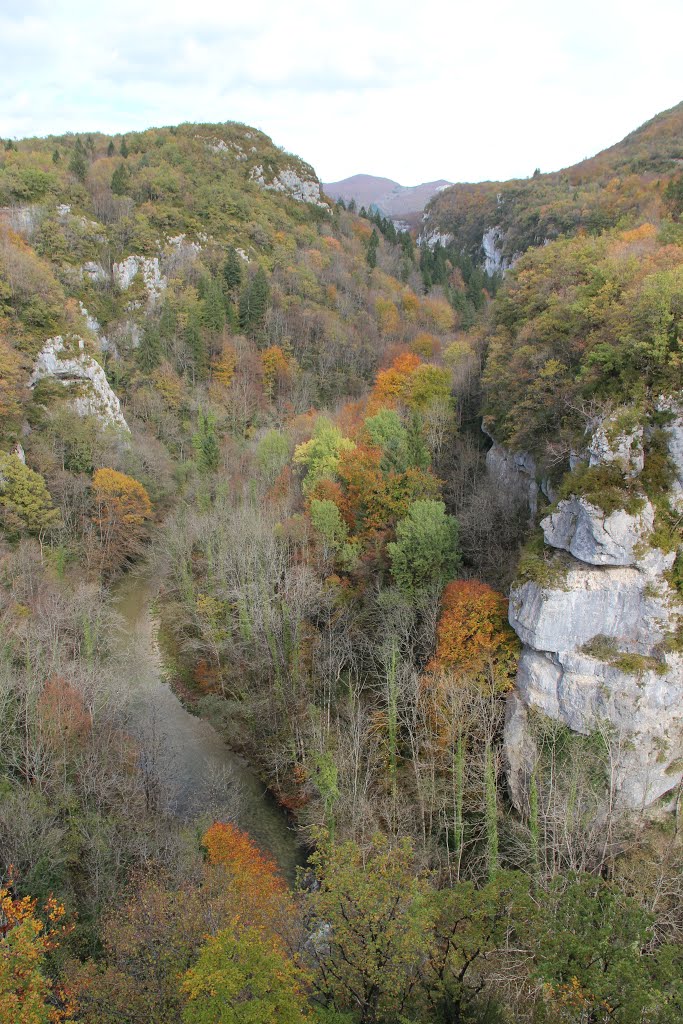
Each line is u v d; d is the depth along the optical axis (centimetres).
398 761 4319
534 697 3903
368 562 5481
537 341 5097
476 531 5041
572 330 4762
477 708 4025
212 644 5394
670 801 3659
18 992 2162
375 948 2248
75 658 4916
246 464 7919
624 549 3622
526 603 3891
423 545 4762
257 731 4906
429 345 10931
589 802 3566
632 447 3744
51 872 3155
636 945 2194
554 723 3831
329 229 15762
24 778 3794
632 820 3594
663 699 3591
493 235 19350
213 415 8738
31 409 7388
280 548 5888
